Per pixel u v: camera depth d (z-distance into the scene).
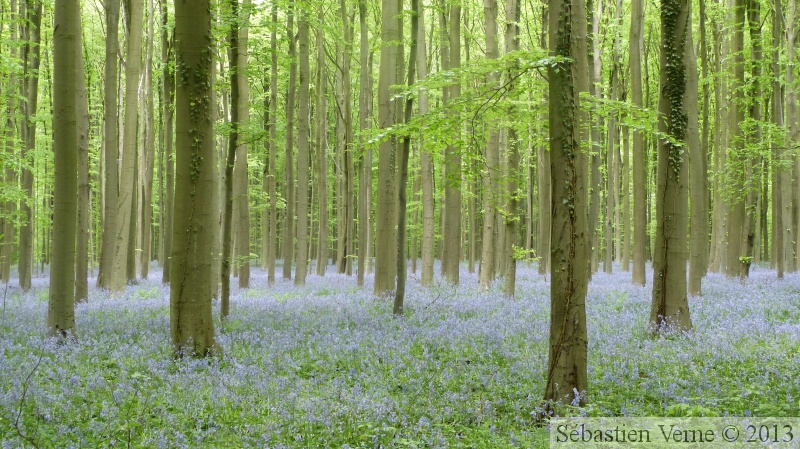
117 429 6.05
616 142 35.31
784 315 12.99
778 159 20.52
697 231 15.89
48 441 5.66
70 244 10.67
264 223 38.22
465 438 6.04
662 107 11.24
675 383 7.35
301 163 23.22
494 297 17.23
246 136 13.85
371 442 5.79
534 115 9.03
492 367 8.66
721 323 11.59
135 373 8.09
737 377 7.64
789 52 20.50
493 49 18.64
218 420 6.47
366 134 9.40
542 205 25.89
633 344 10.00
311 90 32.09
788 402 6.59
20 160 18.42
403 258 13.62
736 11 20.56
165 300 16.94
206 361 8.97
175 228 9.68
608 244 29.36
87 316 13.49
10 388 7.32
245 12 11.81
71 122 10.60
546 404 6.64
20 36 21.55
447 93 20.92
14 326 12.01
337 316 13.49
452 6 20.34
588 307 14.73
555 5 6.73
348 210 30.59
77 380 7.70
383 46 17.33
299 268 23.39
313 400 6.93
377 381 8.04
